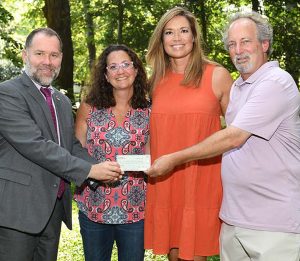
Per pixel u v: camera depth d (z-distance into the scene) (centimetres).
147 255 586
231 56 333
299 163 316
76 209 824
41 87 351
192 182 359
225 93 363
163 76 379
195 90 362
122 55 368
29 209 334
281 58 1617
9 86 337
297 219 311
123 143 369
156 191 368
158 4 1923
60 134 356
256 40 323
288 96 310
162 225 366
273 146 312
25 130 330
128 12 1992
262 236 316
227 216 332
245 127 310
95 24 2311
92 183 371
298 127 317
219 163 366
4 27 1445
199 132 358
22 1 2270
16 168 336
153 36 377
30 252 347
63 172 336
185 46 363
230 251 338
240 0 1816
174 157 337
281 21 1623
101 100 374
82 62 2808
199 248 367
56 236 363
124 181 371
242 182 320
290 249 312
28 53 345
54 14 1322
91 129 376
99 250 381
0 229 340
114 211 371
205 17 1761
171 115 363
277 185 313
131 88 375
